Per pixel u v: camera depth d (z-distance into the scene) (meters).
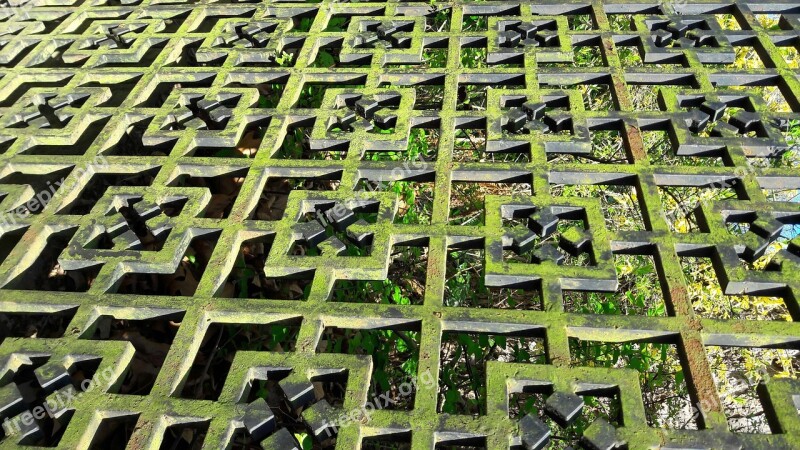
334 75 2.69
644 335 1.73
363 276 1.91
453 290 3.02
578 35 2.76
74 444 1.56
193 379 2.67
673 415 2.89
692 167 2.14
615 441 1.50
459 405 2.68
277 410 2.65
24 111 2.55
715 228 1.94
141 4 3.21
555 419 1.58
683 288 1.80
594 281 1.82
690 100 2.45
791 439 1.49
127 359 1.76
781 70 2.50
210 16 3.13
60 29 3.07
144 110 2.53
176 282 2.90
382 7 3.04
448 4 3.02
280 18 3.05
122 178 2.85
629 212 3.54
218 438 1.55
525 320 1.74
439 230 1.99
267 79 2.72
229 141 2.39
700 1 2.89
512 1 2.99
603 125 2.39
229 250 1.98
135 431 1.57
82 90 2.63
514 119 2.36
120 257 1.96
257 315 1.82
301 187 3.46
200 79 2.74
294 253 2.96
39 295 1.89
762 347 1.71
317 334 1.75
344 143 2.36
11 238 2.22
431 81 2.66
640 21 2.80
